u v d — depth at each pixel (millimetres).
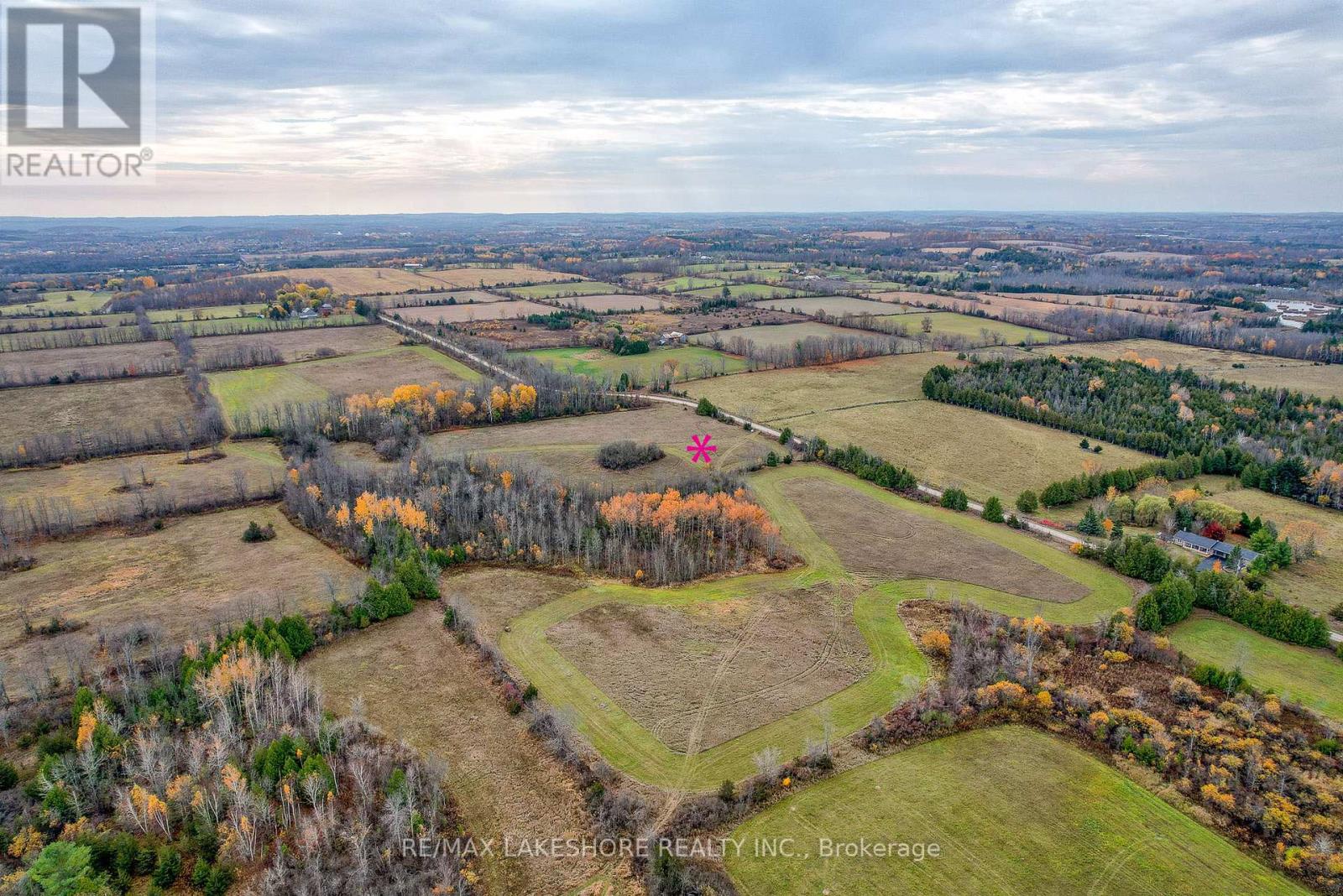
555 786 67062
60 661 82188
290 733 69562
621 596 99500
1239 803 64188
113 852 57844
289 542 114000
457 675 83000
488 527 114562
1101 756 70688
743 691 80000
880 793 66188
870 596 99562
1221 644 87875
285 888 55625
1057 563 108250
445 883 56250
